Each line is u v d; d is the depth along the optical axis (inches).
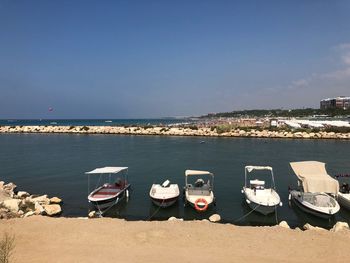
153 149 2306.8
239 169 1528.1
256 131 3321.9
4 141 2928.2
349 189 987.3
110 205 932.6
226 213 892.0
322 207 828.6
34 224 673.0
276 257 518.9
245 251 541.3
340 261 505.4
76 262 492.7
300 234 621.6
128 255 519.5
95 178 1348.4
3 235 607.5
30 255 519.5
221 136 3307.1
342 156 1926.7
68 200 1022.4
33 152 2154.3
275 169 1530.5
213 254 527.5
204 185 1021.8
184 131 3577.8
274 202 863.7
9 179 1333.7
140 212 909.8
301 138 3048.7
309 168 952.3
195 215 883.4
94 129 3900.1
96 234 614.2
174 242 576.7
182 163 1699.1
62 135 3602.4
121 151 2199.8
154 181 1291.8
